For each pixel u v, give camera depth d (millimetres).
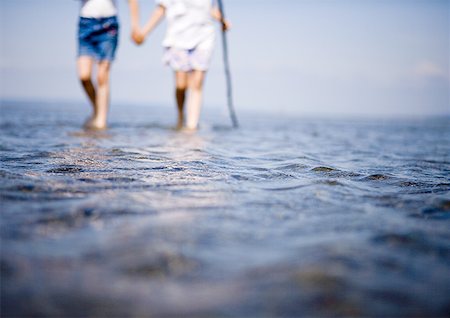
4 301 1075
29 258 1310
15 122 7164
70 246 1410
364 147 5555
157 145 4414
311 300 1110
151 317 1028
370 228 1700
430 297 1143
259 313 1052
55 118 8891
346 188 2500
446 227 1755
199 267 1286
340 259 1350
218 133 6672
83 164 2973
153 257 1340
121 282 1187
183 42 6488
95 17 6047
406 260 1378
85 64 6258
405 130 10453
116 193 2131
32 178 2396
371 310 1074
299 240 1532
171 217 1755
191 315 1039
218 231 1605
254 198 2150
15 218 1657
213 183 2502
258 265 1306
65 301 1085
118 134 5633
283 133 7648
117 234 1528
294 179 2752
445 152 5301
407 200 2219
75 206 1849
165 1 6262
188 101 6918
